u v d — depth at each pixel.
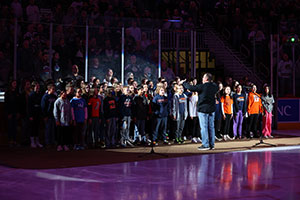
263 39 19.11
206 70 19.75
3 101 12.39
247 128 13.56
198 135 12.60
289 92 17.78
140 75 15.24
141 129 11.82
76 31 14.32
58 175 6.97
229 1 22.66
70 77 14.05
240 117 13.38
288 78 17.81
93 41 14.51
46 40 13.68
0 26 12.95
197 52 19.39
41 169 7.55
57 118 10.42
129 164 8.16
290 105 17.05
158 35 15.49
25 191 5.77
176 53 15.97
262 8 22.97
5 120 11.95
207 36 19.22
